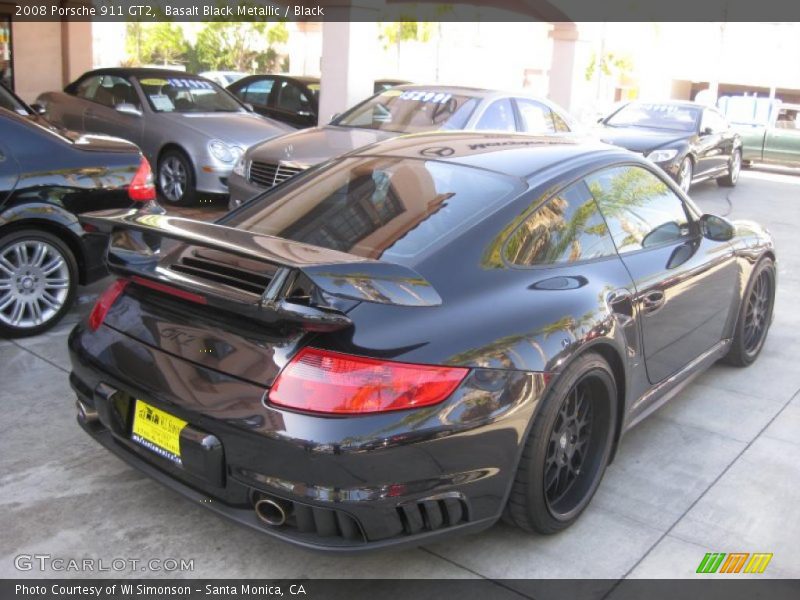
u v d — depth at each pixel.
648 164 4.04
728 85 35.41
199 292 2.64
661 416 4.36
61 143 5.04
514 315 2.84
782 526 3.34
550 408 2.88
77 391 3.10
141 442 2.87
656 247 3.82
